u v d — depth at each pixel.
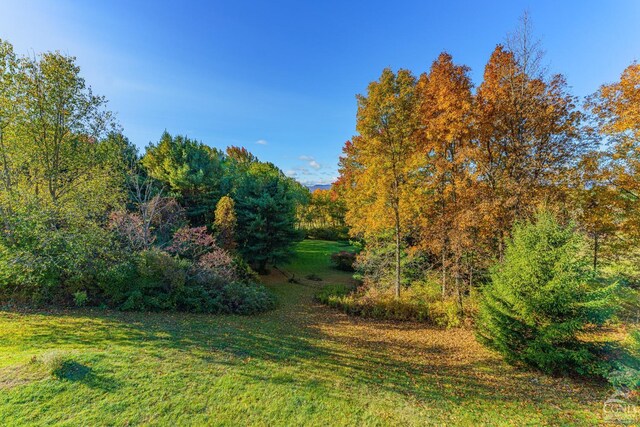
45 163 12.38
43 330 7.47
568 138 11.13
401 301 14.17
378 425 5.21
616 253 13.07
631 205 12.01
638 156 11.80
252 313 13.23
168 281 11.71
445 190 13.35
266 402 5.51
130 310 10.41
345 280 24.27
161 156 22.75
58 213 10.98
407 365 8.50
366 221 15.48
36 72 11.48
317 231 41.91
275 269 26.12
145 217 13.29
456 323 12.38
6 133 11.21
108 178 13.95
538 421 5.57
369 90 13.82
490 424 5.46
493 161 12.68
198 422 4.70
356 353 9.16
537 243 7.89
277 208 23.11
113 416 4.51
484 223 12.11
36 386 4.80
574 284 7.16
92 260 10.38
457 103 11.89
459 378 7.67
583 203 12.59
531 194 11.23
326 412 5.45
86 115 12.94
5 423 4.05
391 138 13.59
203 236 16.02
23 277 8.91
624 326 9.94
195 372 6.18
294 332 10.88
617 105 11.45
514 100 11.53
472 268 13.19
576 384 7.20
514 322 8.10
